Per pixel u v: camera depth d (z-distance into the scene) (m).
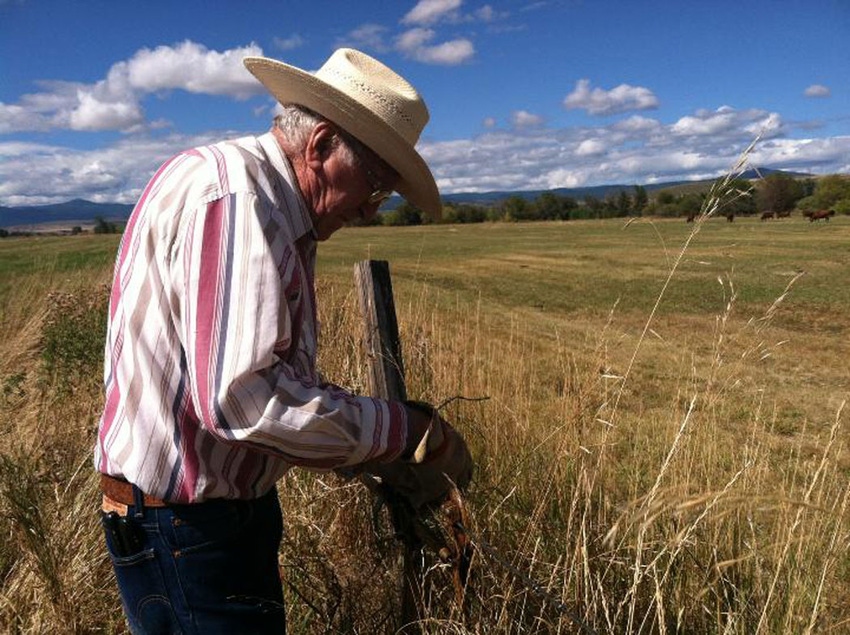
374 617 2.46
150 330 1.52
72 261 22.52
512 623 2.13
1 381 5.90
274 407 1.39
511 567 1.94
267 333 1.38
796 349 11.12
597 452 2.88
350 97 1.56
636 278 23.28
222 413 1.38
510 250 38.72
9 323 9.94
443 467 1.85
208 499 1.61
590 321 14.27
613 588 2.27
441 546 2.05
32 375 6.25
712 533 2.41
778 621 2.18
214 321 1.39
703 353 8.35
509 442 3.27
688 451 2.81
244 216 1.43
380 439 1.55
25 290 12.53
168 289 1.49
